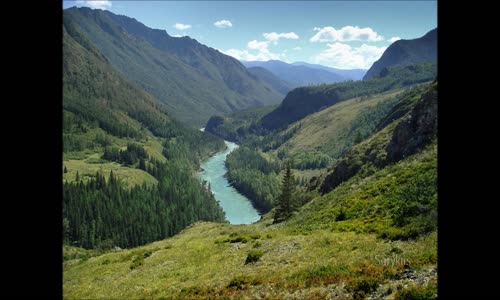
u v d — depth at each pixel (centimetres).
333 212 4072
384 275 1641
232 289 2006
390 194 3572
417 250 1966
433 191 2895
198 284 2319
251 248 3105
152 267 3216
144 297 2283
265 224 6394
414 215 2689
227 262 2811
